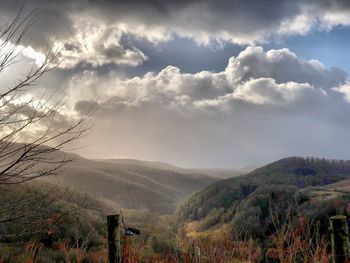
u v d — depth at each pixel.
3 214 3.29
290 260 3.54
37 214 3.46
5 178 3.31
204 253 3.75
